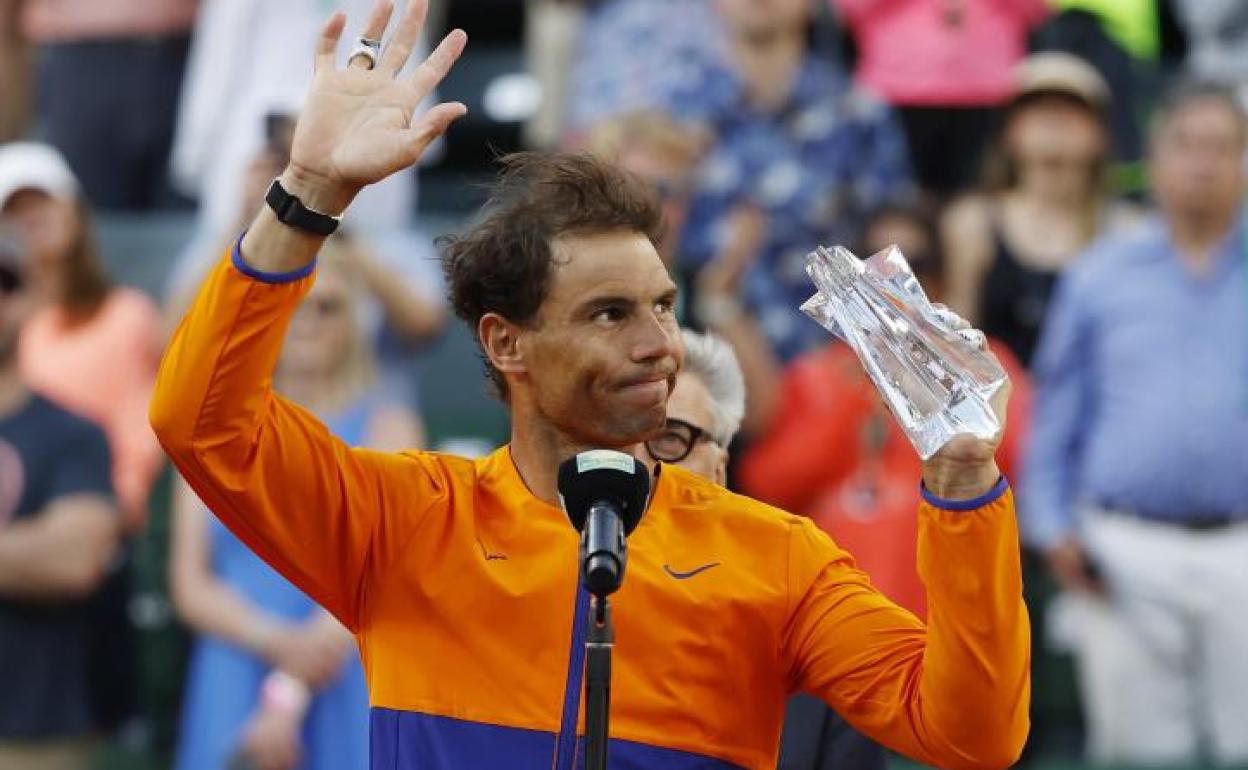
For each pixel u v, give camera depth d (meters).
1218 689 25.41
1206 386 25.55
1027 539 26.02
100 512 25.11
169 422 10.65
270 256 10.59
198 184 32.22
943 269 25.77
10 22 33.88
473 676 10.91
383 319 26.09
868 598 11.04
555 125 30.45
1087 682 25.86
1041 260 27.86
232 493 10.80
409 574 11.08
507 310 11.07
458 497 11.25
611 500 10.38
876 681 10.83
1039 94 28.11
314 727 23.53
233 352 10.59
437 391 30.12
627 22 29.73
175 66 33.34
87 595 25.09
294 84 29.97
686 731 10.80
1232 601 25.34
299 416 11.07
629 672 10.79
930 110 31.02
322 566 11.12
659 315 11.07
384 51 10.84
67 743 24.89
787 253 27.77
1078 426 26.08
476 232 11.23
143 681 27.72
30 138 34.25
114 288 28.19
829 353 24.25
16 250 25.34
